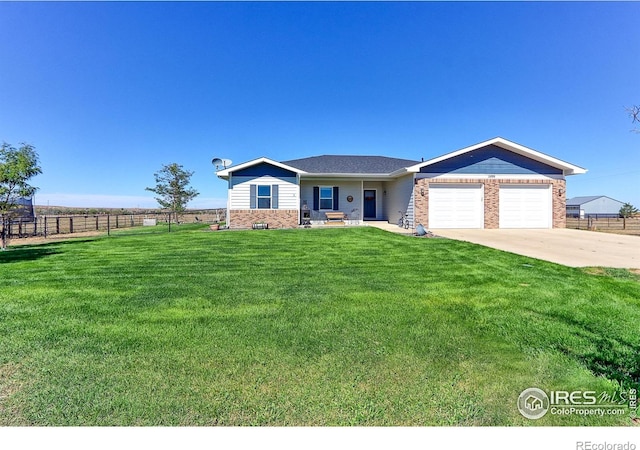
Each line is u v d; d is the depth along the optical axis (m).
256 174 18.05
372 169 20.11
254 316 4.41
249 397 2.58
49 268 7.74
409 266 7.81
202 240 12.93
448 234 14.06
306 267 7.77
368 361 3.16
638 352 3.34
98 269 7.60
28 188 12.84
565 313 4.51
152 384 2.75
